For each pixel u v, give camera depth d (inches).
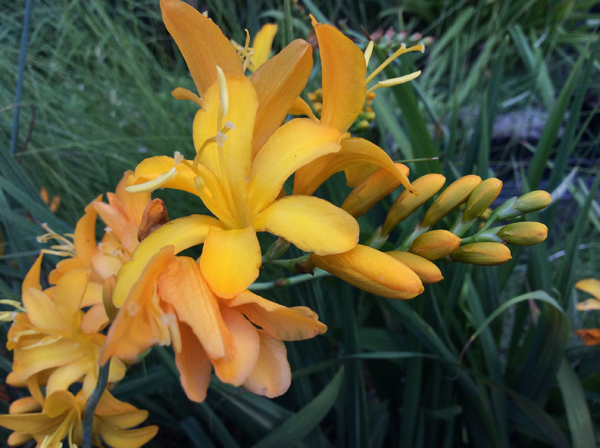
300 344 7.2
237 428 7.5
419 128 6.4
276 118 3.7
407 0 16.1
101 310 4.3
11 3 10.2
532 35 14.6
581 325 9.6
